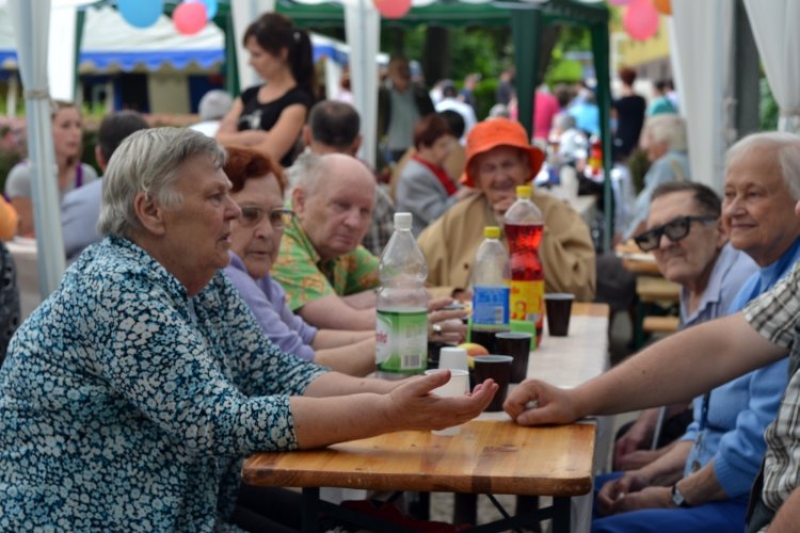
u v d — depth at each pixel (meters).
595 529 3.32
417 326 3.07
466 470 2.37
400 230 3.43
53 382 2.47
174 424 2.44
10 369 2.54
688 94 7.00
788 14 5.25
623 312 8.98
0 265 4.26
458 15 11.95
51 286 5.65
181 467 2.54
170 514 2.51
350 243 4.27
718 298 4.12
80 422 2.49
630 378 2.97
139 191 2.55
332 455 2.49
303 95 6.88
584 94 20.38
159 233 2.58
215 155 2.62
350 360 3.53
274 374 2.97
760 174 3.41
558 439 2.65
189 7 9.00
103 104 19.36
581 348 3.84
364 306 4.50
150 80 19.33
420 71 20.72
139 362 2.43
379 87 12.81
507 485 2.32
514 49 10.20
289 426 2.48
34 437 2.50
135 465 2.50
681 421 4.43
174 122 15.31
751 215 3.43
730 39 6.95
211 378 2.47
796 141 3.45
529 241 3.91
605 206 12.11
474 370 2.97
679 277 4.21
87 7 8.96
